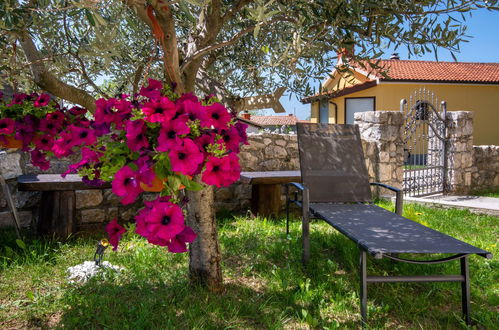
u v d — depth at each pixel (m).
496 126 16.44
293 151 6.61
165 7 1.88
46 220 4.12
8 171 4.39
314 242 4.10
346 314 2.62
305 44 2.30
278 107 3.57
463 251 2.36
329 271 3.35
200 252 2.84
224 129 1.70
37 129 2.20
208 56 3.65
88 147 1.68
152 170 1.49
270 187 5.38
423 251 2.32
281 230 4.69
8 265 3.35
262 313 2.58
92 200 4.82
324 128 4.31
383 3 2.23
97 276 3.04
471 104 16.20
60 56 2.59
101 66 3.24
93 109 2.36
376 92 15.45
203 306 2.61
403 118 7.45
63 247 3.91
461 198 7.48
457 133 8.10
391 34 2.48
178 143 1.43
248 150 6.11
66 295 2.72
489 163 9.02
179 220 1.47
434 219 5.42
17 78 2.33
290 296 2.80
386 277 2.51
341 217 3.32
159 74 3.85
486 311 2.70
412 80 14.56
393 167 7.34
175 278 3.04
